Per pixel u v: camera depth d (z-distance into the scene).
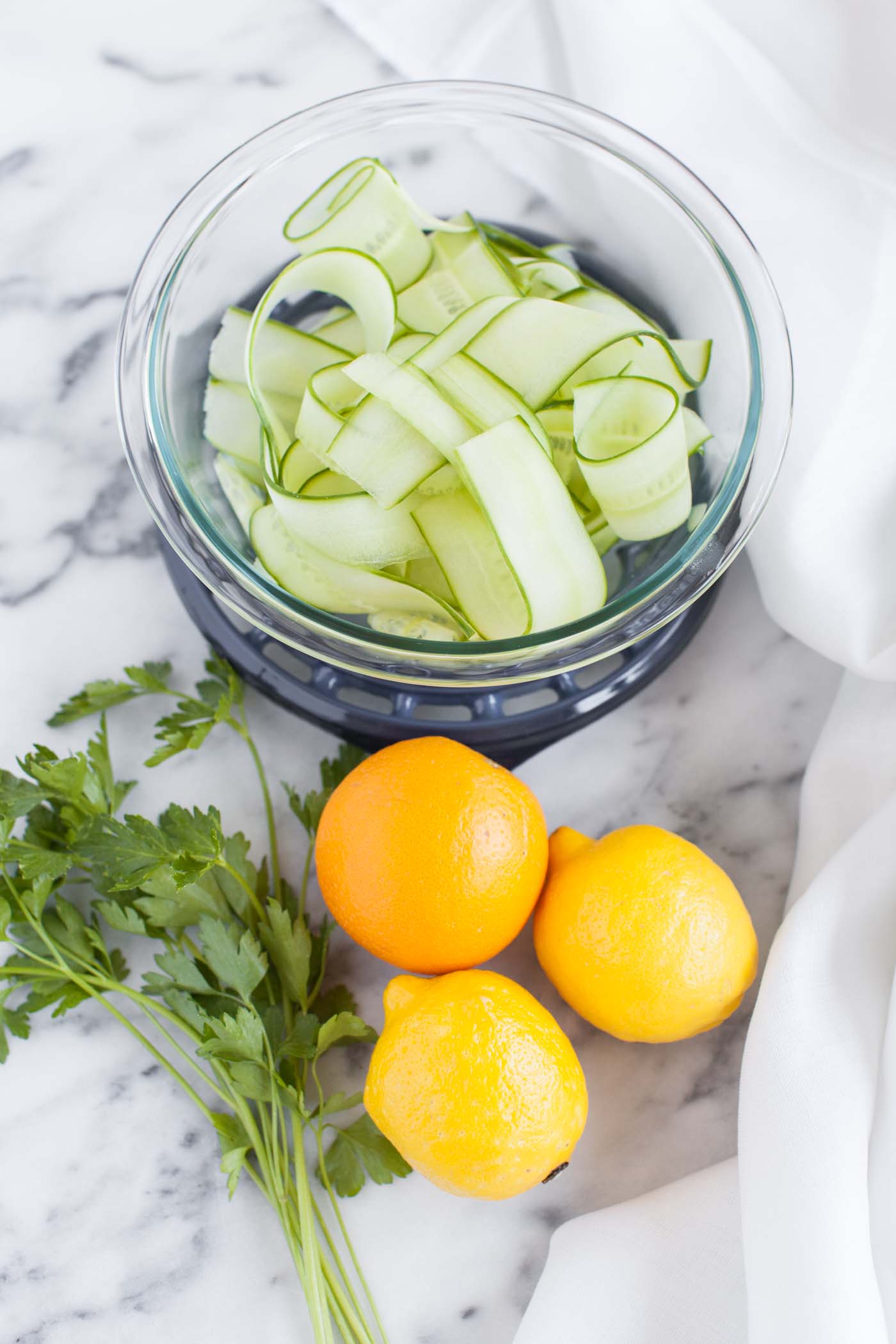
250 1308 0.70
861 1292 0.65
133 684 0.74
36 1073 0.71
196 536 0.67
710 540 0.66
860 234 0.72
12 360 0.76
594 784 0.74
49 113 0.77
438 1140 0.64
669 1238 0.68
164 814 0.72
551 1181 0.71
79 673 0.74
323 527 0.65
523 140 0.73
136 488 0.75
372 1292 0.70
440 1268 0.70
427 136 0.73
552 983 0.71
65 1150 0.71
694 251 0.70
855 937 0.69
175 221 0.70
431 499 0.66
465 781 0.66
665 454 0.65
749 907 0.73
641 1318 0.68
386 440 0.65
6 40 0.77
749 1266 0.66
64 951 0.70
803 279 0.73
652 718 0.75
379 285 0.67
